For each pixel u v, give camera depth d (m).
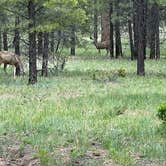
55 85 23.12
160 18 46.56
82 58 43.00
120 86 22.98
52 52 30.52
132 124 13.38
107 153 10.44
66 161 9.80
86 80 25.48
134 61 40.06
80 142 11.30
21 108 16.50
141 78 26.91
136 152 10.48
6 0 23.09
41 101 18.14
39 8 23.69
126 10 40.53
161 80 25.97
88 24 33.16
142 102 17.66
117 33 43.53
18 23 24.77
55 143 11.21
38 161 9.90
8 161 9.98
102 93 20.33
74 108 16.33
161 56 46.31
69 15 24.09
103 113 15.34
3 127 13.09
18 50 30.95
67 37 31.44
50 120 13.94
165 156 10.09
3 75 27.70
